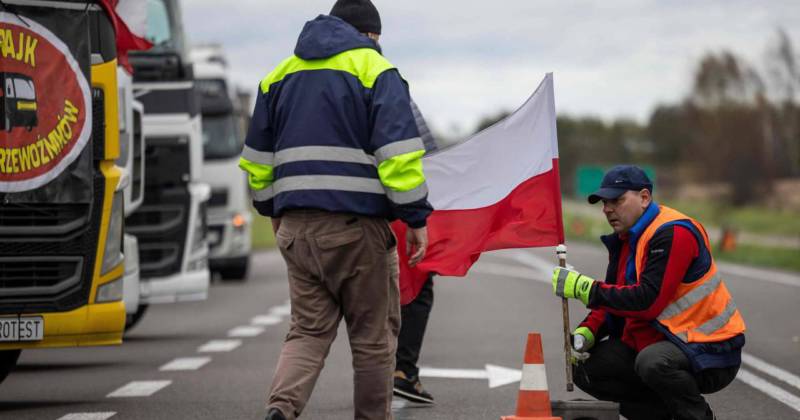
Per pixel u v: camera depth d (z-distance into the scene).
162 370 24.84
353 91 13.70
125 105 24.61
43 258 19.59
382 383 14.12
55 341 19.72
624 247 15.57
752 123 176.62
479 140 16.44
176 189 33.47
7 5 19.28
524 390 14.71
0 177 19.22
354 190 13.71
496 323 34.09
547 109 16.30
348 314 14.16
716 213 167.62
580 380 15.84
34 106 19.41
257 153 14.28
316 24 14.02
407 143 13.43
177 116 33.62
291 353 13.91
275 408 13.48
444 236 16.52
